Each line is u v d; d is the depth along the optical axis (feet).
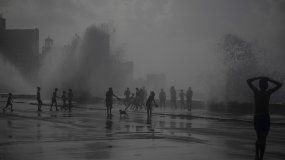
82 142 47.37
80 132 59.06
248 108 114.83
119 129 64.44
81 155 37.58
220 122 81.76
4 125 70.13
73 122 78.18
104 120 84.74
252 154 38.60
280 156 37.73
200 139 51.11
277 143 47.80
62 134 56.03
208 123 78.89
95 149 41.52
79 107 147.13
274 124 77.61
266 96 34.73
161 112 119.85
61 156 36.91
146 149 41.73
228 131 62.23
